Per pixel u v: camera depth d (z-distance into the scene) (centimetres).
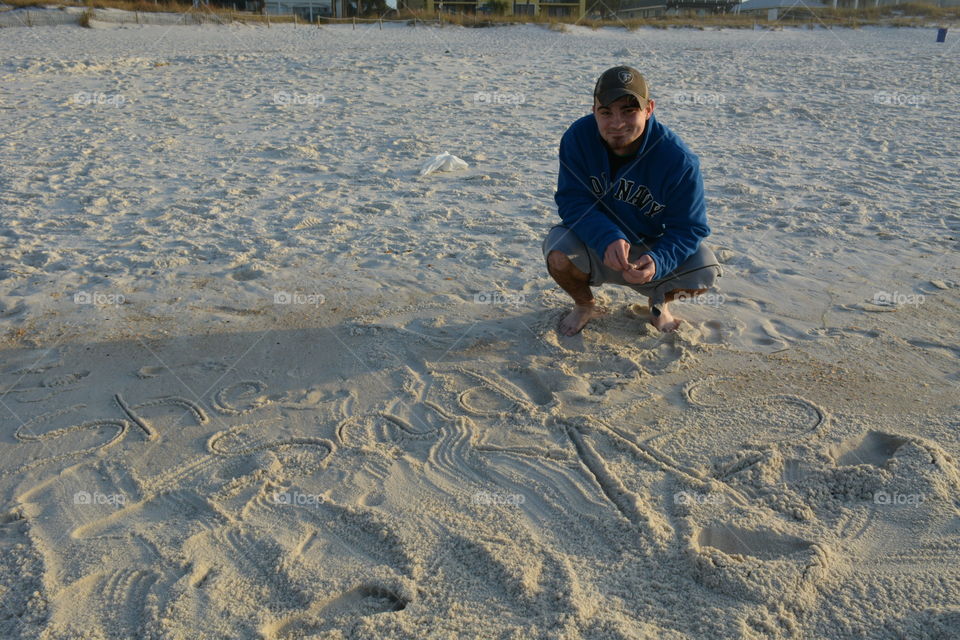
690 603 215
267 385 340
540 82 1385
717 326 395
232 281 455
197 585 226
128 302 423
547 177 721
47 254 495
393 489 269
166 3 3047
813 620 208
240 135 913
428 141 879
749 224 565
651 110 328
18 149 823
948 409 309
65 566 233
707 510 253
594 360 359
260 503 263
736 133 933
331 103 1151
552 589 220
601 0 3844
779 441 290
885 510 251
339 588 223
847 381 334
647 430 302
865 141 884
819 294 434
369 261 491
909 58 1828
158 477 277
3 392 332
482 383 340
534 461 285
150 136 902
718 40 2505
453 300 428
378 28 2812
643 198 347
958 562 227
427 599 218
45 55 1712
